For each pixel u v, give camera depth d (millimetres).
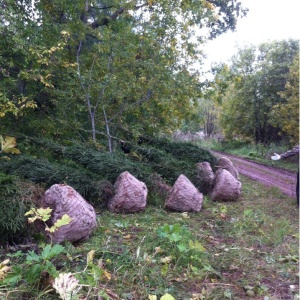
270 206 6309
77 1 9242
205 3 10328
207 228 4766
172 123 10203
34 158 6016
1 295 2428
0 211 3730
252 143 23047
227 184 6551
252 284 3037
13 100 7730
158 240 3789
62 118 8273
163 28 9492
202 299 2693
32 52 7051
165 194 6012
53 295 2537
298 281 3119
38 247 3555
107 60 8367
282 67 20344
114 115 8617
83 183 5488
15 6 8047
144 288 2781
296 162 15195
